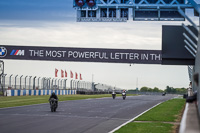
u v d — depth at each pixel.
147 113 51.19
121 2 55.84
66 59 92.00
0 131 27.56
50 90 128.88
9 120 37.16
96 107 66.00
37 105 67.94
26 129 29.22
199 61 24.58
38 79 119.50
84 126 32.59
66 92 147.25
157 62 88.38
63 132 27.67
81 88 172.00
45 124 33.75
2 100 82.00
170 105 76.69
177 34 65.94
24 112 49.25
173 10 54.88
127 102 92.31
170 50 66.12
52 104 51.59
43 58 92.88
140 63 88.88
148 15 56.28
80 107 64.81
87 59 91.25
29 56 93.56
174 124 36.06
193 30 56.78
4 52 94.25
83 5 55.44
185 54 65.75
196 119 12.77
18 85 108.19
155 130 29.72
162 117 44.06
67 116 44.09
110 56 90.06
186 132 9.52
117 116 45.97
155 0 54.50
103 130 29.47
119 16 56.84
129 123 35.91
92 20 56.91
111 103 84.44
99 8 56.84
